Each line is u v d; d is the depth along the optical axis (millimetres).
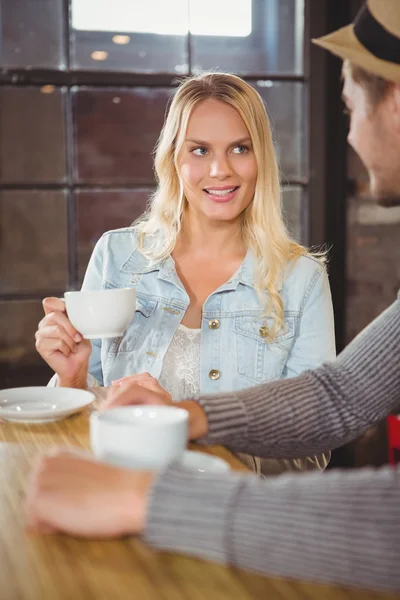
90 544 767
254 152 1850
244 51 3066
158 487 765
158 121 3045
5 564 722
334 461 3219
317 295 1874
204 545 730
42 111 2943
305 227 3148
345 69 3074
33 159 2959
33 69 2898
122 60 2984
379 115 3074
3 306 2990
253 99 1860
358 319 3197
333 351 1862
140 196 3064
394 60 3010
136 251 1952
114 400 1086
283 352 1826
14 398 1328
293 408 1159
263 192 1871
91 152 3006
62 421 1238
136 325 1858
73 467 805
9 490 917
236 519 726
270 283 1819
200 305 1870
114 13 2953
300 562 699
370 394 1202
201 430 1081
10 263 2982
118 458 861
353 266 3172
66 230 3018
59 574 703
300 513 713
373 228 3160
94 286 1975
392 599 675
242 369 1795
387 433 3152
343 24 3062
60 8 2908
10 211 2965
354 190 3141
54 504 778
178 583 689
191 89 1881
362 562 685
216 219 1834
